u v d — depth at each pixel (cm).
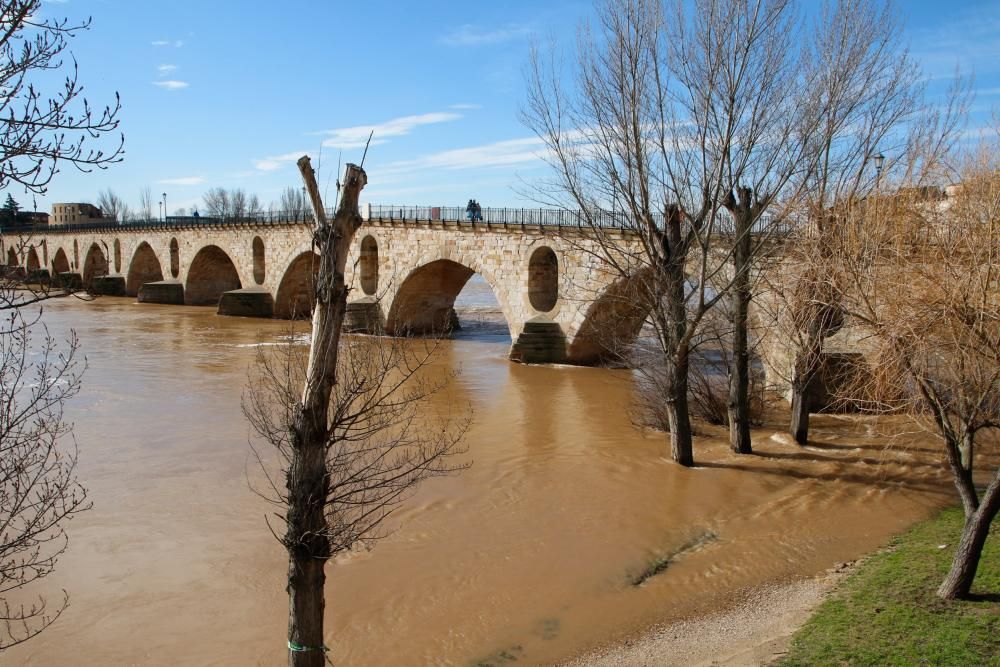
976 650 939
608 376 3578
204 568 1472
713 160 1823
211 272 7831
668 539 1571
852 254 1242
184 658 1165
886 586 1200
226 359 3978
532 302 4091
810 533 1569
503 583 1380
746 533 1584
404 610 1286
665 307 1998
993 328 1057
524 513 1723
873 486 1850
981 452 2047
